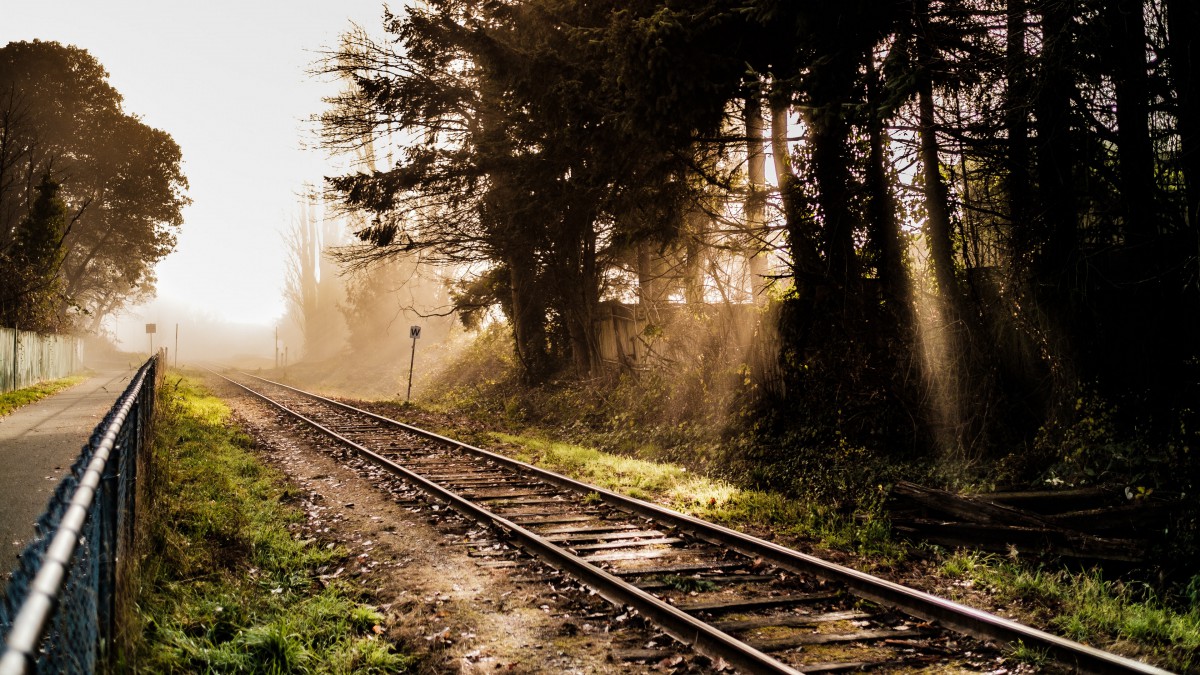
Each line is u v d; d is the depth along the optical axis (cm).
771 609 646
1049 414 1055
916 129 1120
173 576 671
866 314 1274
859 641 575
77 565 318
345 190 2098
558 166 1697
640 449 1672
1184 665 525
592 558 795
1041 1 938
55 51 4747
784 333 1386
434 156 2109
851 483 1138
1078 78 980
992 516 833
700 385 1655
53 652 264
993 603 671
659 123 1167
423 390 3622
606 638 581
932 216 1205
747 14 1067
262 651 529
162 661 479
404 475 1255
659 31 1072
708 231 1602
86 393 2789
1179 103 905
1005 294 1141
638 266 2225
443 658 541
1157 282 958
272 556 774
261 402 2900
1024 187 1130
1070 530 775
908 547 859
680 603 649
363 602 666
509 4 1844
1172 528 750
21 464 1188
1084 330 1023
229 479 1153
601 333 2345
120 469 489
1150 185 980
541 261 2355
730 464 1377
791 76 1156
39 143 4650
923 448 1189
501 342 3219
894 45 1011
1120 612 630
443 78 2120
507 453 1638
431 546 839
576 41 1303
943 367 1170
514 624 607
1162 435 906
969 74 1057
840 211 1277
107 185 4994
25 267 3216
